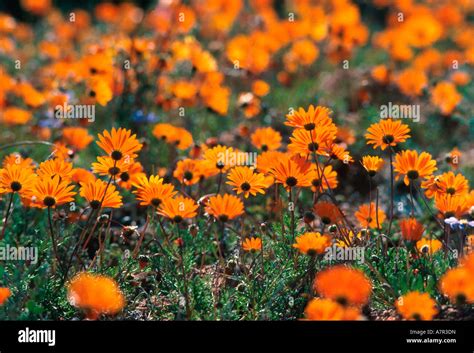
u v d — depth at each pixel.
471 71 10.00
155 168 5.92
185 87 6.70
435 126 7.60
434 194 4.36
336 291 3.22
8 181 3.95
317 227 4.90
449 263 4.04
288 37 9.13
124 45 6.73
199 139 6.75
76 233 4.93
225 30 10.35
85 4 13.70
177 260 4.30
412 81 7.90
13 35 11.45
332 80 9.02
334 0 9.81
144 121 6.46
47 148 6.31
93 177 4.52
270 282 4.06
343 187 6.21
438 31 9.55
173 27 7.55
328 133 4.10
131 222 5.43
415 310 3.40
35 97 6.54
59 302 3.99
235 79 8.76
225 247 4.93
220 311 3.89
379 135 4.20
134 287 4.14
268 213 5.32
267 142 5.00
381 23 13.62
